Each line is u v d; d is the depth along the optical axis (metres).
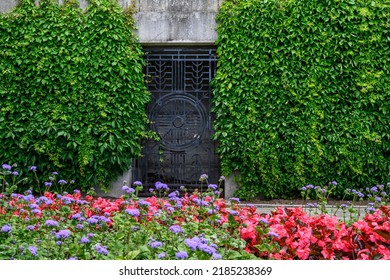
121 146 8.94
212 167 9.48
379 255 4.04
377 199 5.73
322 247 4.21
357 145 9.02
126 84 9.00
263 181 9.02
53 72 8.97
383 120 9.02
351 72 9.00
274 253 4.16
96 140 8.98
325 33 8.96
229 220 4.43
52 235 4.12
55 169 9.03
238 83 9.00
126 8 9.25
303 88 8.98
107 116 8.97
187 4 9.28
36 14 8.97
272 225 4.57
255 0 9.02
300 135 8.96
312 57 8.99
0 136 8.90
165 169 9.52
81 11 9.04
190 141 9.48
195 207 5.37
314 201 9.05
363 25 8.94
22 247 3.74
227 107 9.06
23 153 8.98
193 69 9.41
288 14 9.00
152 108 9.46
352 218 5.44
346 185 9.09
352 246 4.17
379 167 9.04
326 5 8.98
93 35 8.95
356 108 9.02
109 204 5.54
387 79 8.98
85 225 4.45
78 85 8.95
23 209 5.12
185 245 3.78
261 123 9.00
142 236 4.02
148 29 9.26
